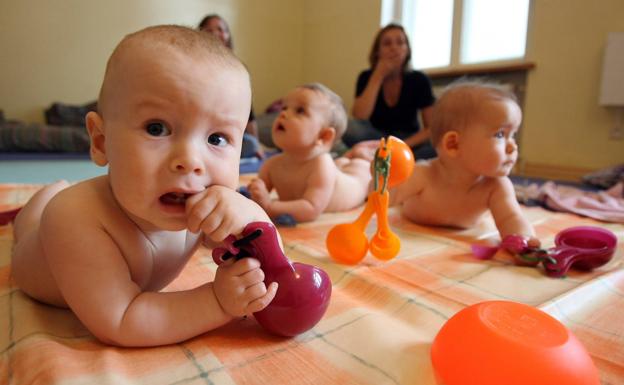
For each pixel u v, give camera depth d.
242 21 3.62
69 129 2.45
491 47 2.56
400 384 0.38
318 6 3.72
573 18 2.17
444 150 0.95
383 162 0.71
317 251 0.79
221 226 0.38
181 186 0.36
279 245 0.43
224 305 0.42
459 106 0.92
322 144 1.07
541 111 2.33
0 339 0.43
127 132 0.36
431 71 2.81
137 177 0.36
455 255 0.80
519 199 1.34
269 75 3.85
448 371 0.38
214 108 0.36
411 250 0.83
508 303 0.42
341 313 0.52
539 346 0.35
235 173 0.40
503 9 2.48
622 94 2.00
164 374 0.38
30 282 0.48
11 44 2.79
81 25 2.97
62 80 2.96
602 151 2.15
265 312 0.44
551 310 0.54
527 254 0.73
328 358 0.42
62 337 0.43
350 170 1.26
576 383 0.34
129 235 0.42
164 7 3.25
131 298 0.41
